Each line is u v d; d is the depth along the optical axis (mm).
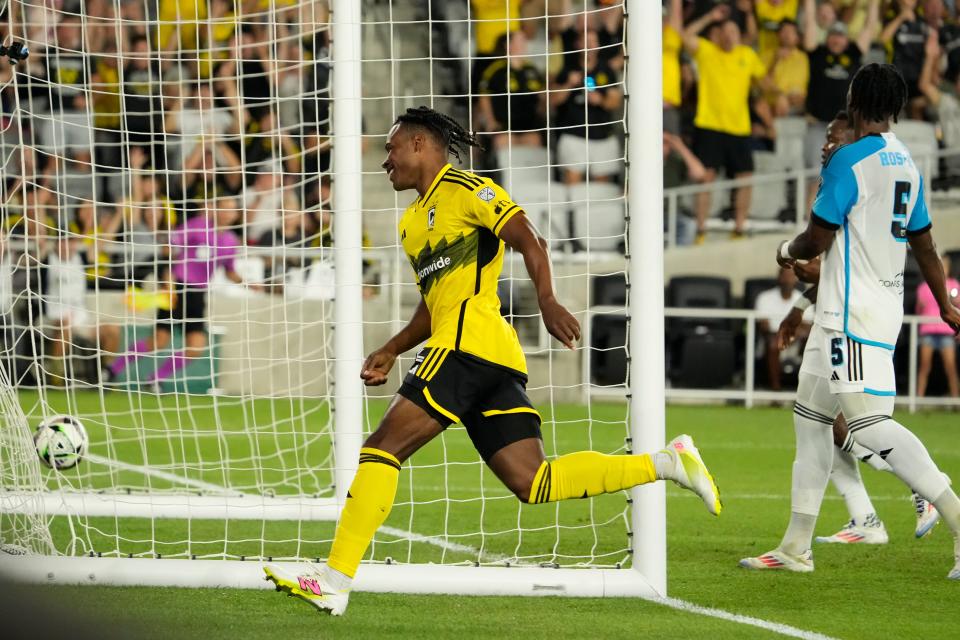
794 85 61562
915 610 17094
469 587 17984
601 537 23094
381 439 15414
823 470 20031
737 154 60406
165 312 54219
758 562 20234
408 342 16531
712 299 54562
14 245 55031
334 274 24750
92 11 57344
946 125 62250
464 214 15164
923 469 18188
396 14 61500
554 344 54062
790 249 19000
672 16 60031
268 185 55906
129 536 22531
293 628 15461
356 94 24719
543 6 60375
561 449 38625
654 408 17812
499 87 59875
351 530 15617
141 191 55938
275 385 54281
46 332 54906
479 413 15680
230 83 56344
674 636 15352
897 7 61750
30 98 23297
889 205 18078
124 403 50594
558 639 15133
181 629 15203
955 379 52750
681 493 29688
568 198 58750
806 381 19938
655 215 17859
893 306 18250
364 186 60719
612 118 59031
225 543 20328
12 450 19984
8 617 9195
